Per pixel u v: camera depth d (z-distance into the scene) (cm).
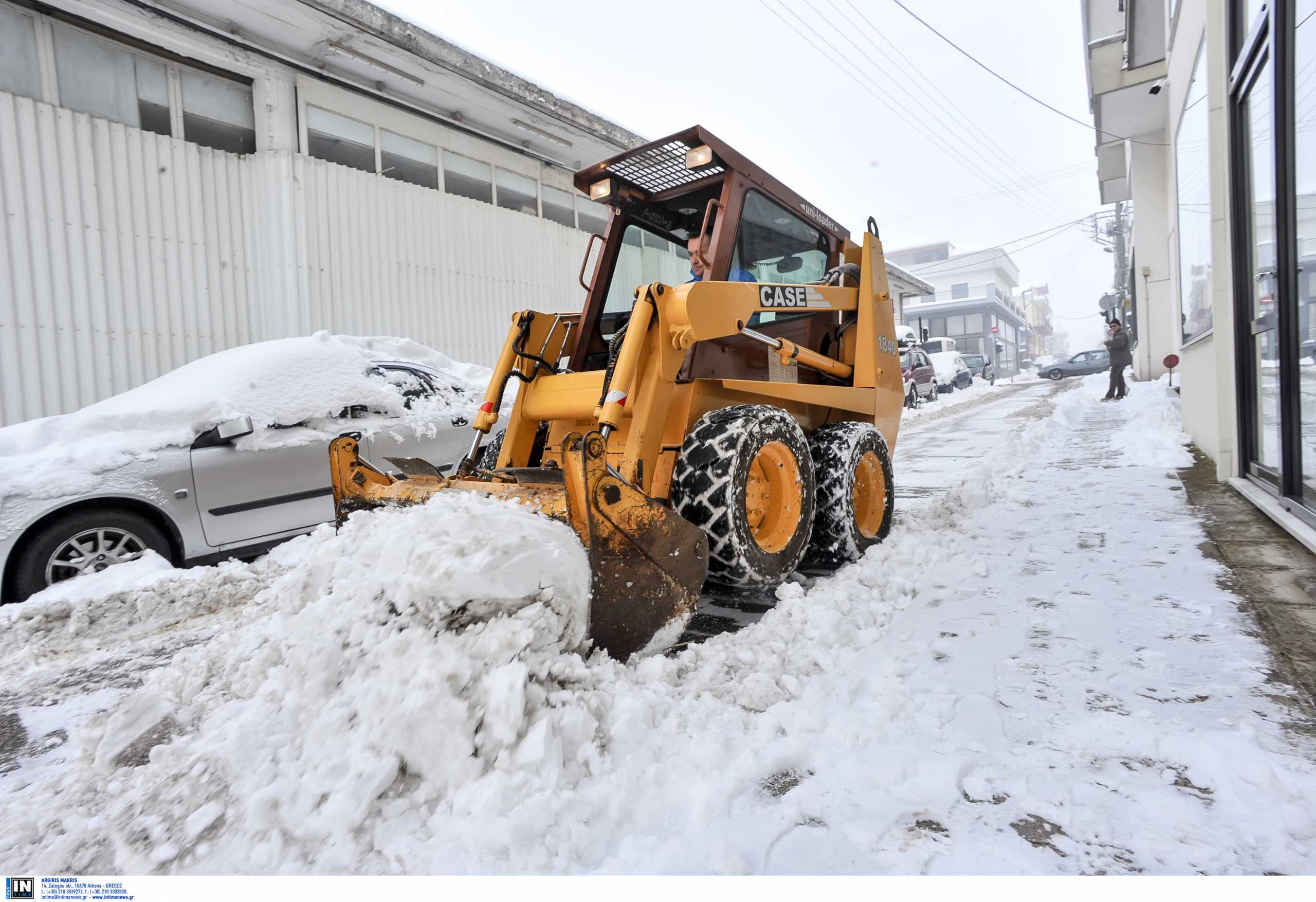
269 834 143
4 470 333
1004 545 365
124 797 163
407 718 160
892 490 405
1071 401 1326
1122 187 1911
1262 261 417
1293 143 355
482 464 364
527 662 179
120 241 725
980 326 5172
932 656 228
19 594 327
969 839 139
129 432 377
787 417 311
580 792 154
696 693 205
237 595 352
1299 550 309
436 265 1003
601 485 214
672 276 427
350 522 237
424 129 1010
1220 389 476
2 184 652
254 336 834
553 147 1173
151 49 759
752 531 292
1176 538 348
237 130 832
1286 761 155
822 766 168
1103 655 219
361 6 809
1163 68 1070
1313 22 324
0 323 649
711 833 144
